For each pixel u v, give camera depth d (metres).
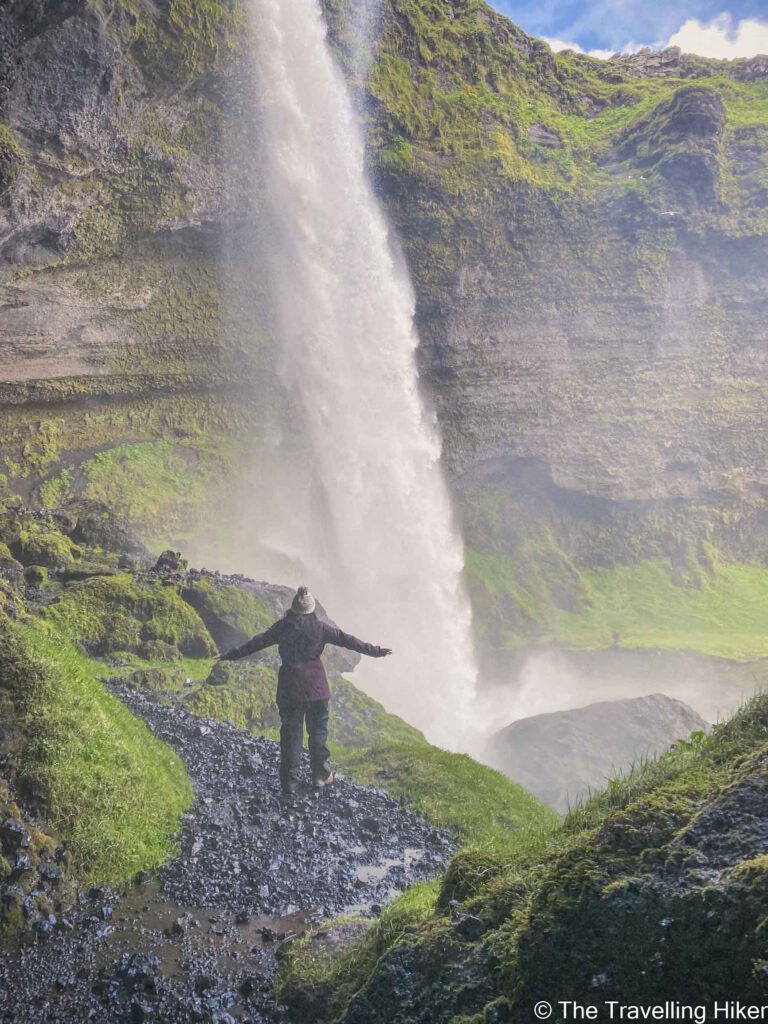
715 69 83.31
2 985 5.93
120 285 43.88
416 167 54.03
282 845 8.51
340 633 9.59
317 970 5.86
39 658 8.93
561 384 63.00
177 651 16.05
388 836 9.27
